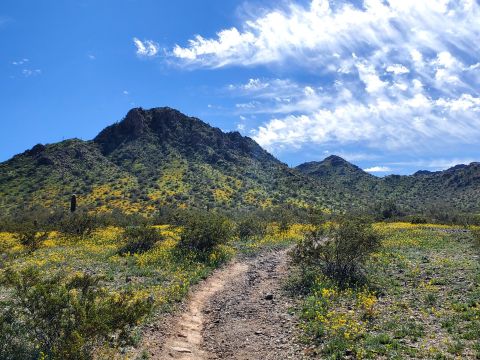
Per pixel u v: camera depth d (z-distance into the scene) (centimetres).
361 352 993
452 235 3562
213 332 1323
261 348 1157
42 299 941
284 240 3538
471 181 17488
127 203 9925
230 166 14950
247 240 3594
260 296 1725
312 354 1054
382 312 1336
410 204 15288
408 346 1023
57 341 897
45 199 10081
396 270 1997
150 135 15525
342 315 1314
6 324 1008
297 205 10919
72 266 2152
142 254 2494
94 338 909
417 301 1440
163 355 1088
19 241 3141
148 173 12825
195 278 1936
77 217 3822
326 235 2103
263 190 12925
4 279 1039
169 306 1488
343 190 16162
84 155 13500
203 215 3350
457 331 1109
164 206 9269
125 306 962
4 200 9981
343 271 1917
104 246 2978
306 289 1741
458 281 1673
